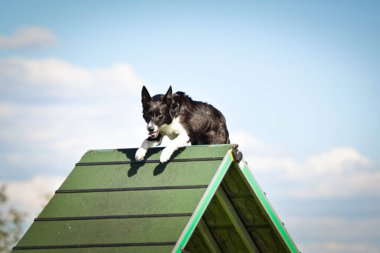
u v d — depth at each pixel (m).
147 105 13.80
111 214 11.52
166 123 13.77
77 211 11.77
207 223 13.46
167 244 10.64
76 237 11.30
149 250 10.64
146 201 11.53
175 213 11.11
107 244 10.99
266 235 13.24
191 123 14.04
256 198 12.27
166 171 11.98
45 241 11.38
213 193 11.53
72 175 12.48
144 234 10.95
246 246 13.55
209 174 11.59
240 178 12.16
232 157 11.88
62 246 11.21
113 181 12.14
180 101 14.03
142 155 12.43
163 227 10.96
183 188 11.51
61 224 11.60
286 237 12.84
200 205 11.20
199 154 12.05
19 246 11.40
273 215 12.55
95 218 11.52
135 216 11.31
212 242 13.65
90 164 12.64
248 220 13.04
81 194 12.05
